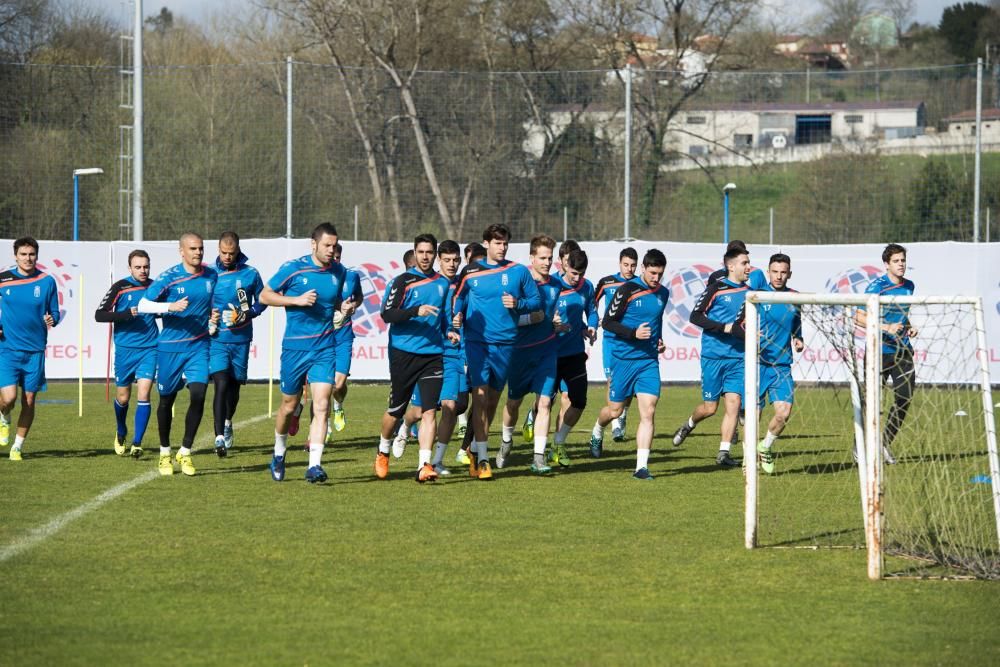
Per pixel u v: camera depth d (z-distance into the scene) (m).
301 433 24.98
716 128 44.56
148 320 20.98
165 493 16.98
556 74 43.19
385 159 42.72
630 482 18.52
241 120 42.50
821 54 87.50
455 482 18.34
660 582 11.84
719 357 20.22
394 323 17.70
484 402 18.56
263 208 42.22
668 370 37.44
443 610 10.70
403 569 12.30
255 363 37.44
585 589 11.53
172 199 42.62
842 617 10.55
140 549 13.16
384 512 15.59
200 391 18.58
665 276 37.19
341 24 57.34
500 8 59.91
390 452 20.06
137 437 20.78
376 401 32.44
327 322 17.64
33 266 20.47
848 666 9.15
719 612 10.70
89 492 17.02
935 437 20.45
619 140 43.53
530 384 19.44
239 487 17.59
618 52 60.50
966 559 12.91
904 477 18.00
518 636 9.90
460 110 43.09
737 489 17.88
